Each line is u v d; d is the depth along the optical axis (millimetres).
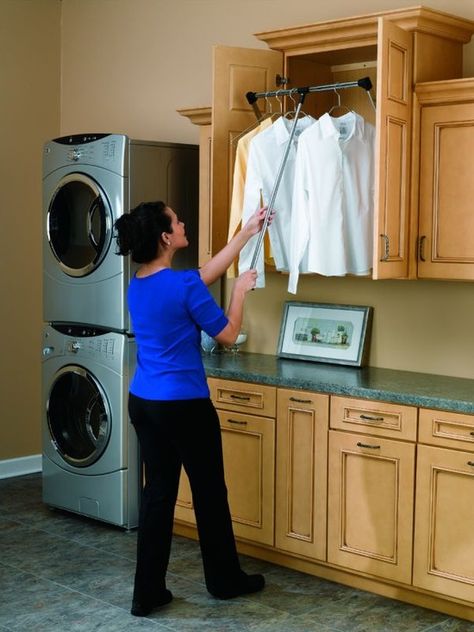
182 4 5125
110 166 4477
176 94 5188
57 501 4840
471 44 3969
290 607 3658
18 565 4105
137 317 3500
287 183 4129
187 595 3781
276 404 3975
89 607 3652
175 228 3498
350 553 3766
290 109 4320
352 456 3744
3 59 5500
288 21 4617
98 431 4691
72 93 5754
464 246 3697
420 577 3559
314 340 4449
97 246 4555
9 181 5559
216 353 4750
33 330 5715
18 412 5664
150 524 3559
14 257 5602
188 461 3514
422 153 3773
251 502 4094
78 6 5699
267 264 4320
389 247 3689
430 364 4109
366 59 4285
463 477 3426
